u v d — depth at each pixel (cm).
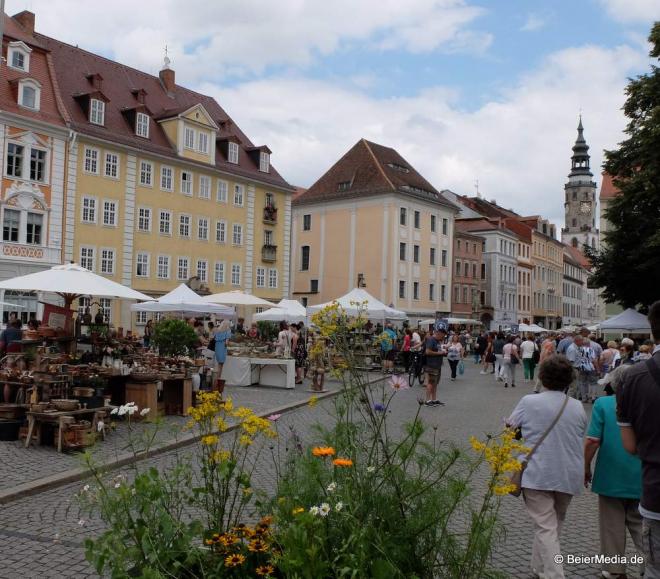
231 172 4684
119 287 1515
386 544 362
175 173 4319
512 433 398
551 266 10050
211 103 5306
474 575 370
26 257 3397
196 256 4456
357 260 6019
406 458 409
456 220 8144
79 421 1010
